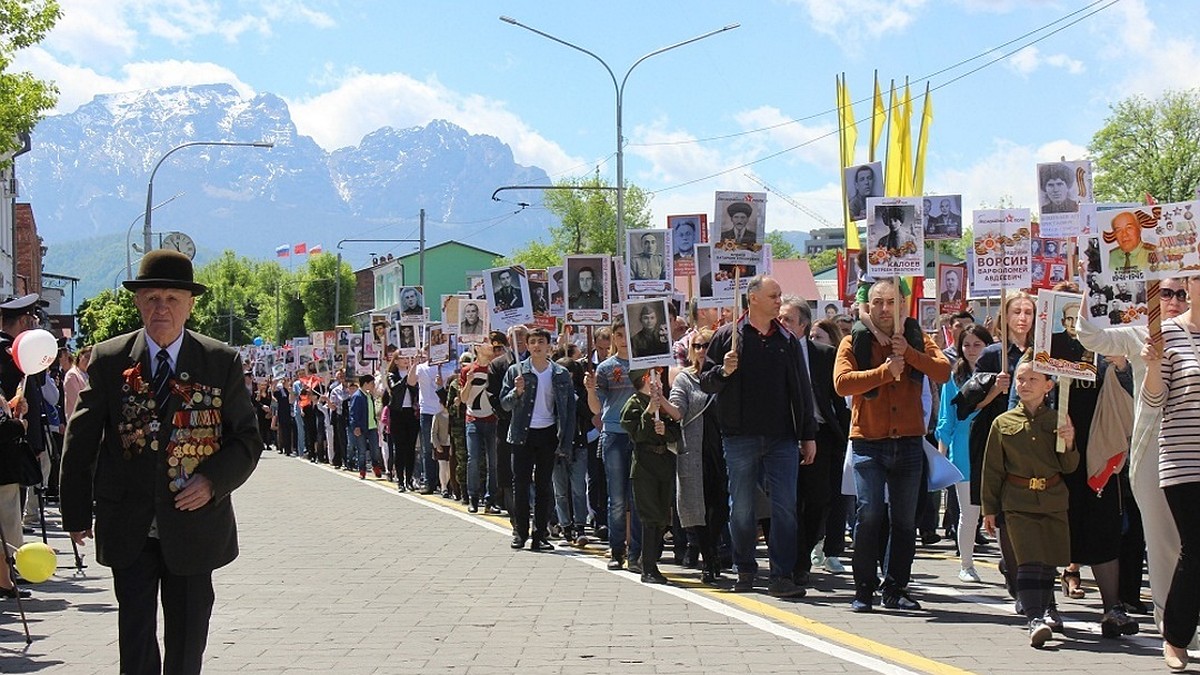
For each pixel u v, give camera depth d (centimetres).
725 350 1042
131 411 589
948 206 1670
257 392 3966
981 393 952
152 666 592
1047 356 816
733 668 752
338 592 1065
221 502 600
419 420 2230
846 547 1398
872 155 3183
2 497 1016
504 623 914
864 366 953
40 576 734
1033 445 830
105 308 7350
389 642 844
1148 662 764
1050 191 1374
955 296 1922
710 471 1133
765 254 1352
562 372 1362
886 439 955
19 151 2683
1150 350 729
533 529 1383
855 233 2198
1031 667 748
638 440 1109
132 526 585
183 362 597
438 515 1759
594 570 1204
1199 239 730
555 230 8200
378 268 10931
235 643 844
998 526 889
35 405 1115
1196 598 721
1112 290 805
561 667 760
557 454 1366
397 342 2528
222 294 13625
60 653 822
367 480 2533
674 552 1294
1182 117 5869
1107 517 845
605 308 1673
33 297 1130
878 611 960
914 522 973
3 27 2378
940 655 788
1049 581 836
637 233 1669
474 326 2088
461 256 10200
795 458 1036
